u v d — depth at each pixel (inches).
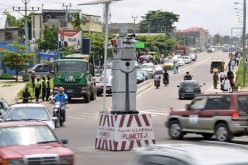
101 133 1357.0
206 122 1485.0
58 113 2000.5
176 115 1569.9
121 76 1376.7
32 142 914.7
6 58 4500.5
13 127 937.5
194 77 5575.8
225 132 1441.9
